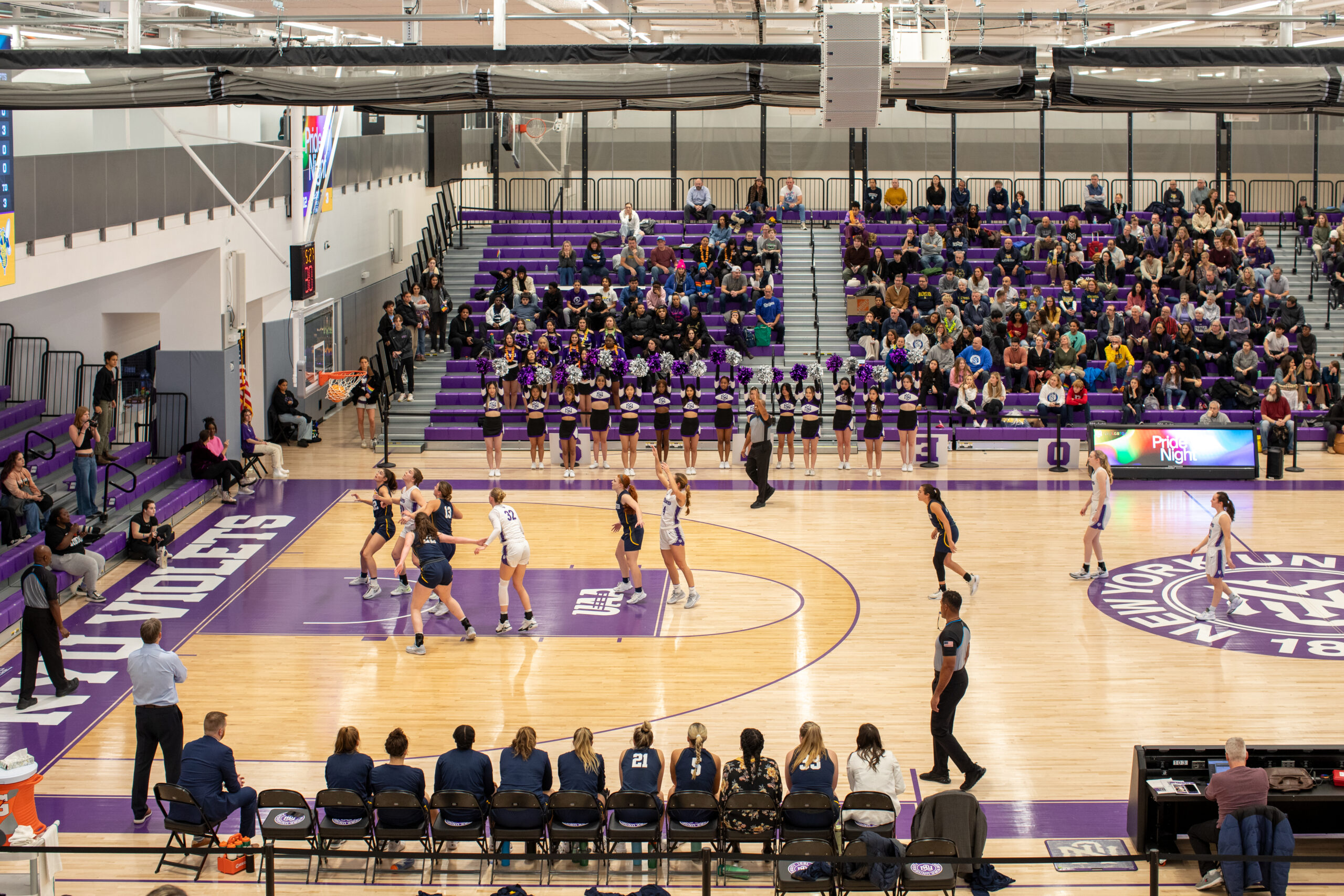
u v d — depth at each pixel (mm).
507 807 9250
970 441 24375
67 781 11039
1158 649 13992
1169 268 28172
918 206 34156
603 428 22922
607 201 36844
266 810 10406
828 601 15719
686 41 27844
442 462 23562
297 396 24984
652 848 9828
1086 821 10102
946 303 26141
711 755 9758
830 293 29094
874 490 21344
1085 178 35938
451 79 14094
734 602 15734
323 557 17797
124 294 21141
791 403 22766
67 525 15625
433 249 30797
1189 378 25125
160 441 21422
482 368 26172
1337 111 14094
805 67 14008
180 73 14227
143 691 10156
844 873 8766
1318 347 27703
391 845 9930
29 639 12641
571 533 18766
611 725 12062
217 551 18062
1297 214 31938
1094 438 22359
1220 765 9594
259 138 26094
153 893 6324
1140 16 15219
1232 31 26625
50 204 15969
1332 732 11758
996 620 14945
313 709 12523
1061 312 26469
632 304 26234
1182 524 19172
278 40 14562
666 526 15430
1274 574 16641
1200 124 35750
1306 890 9102
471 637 14477
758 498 20203
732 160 36219
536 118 36531
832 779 9641
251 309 24438
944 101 14039
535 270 30297
